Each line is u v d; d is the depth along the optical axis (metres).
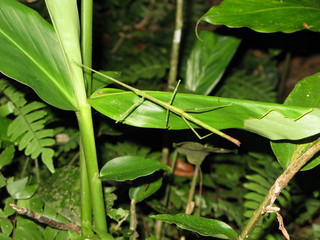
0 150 0.42
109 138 0.54
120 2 0.89
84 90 0.30
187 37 0.81
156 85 0.62
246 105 0.26
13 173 0.50
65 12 0.29
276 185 0.27
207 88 0.47
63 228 0.33
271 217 0.44
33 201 0.36
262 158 0.51
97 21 0.80
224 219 0.52
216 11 0.33
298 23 0.32
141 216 0.49
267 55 0.82
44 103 0.45
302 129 0.26
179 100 0.29
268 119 0.26
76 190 0.36
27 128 0.40
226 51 0.48
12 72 0.28
